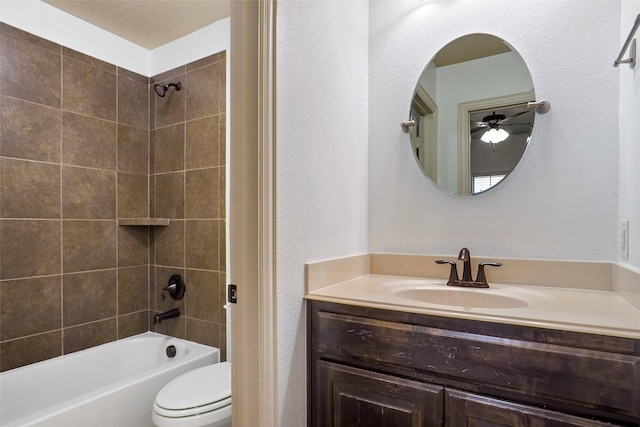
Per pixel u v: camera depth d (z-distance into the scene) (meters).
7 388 1.66
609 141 1.18
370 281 1.36
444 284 1.30
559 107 1.26
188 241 2.15
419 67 1.52
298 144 1.08
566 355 0.76
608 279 1.15
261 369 0.93
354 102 1.47
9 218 1.74
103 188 2.12
